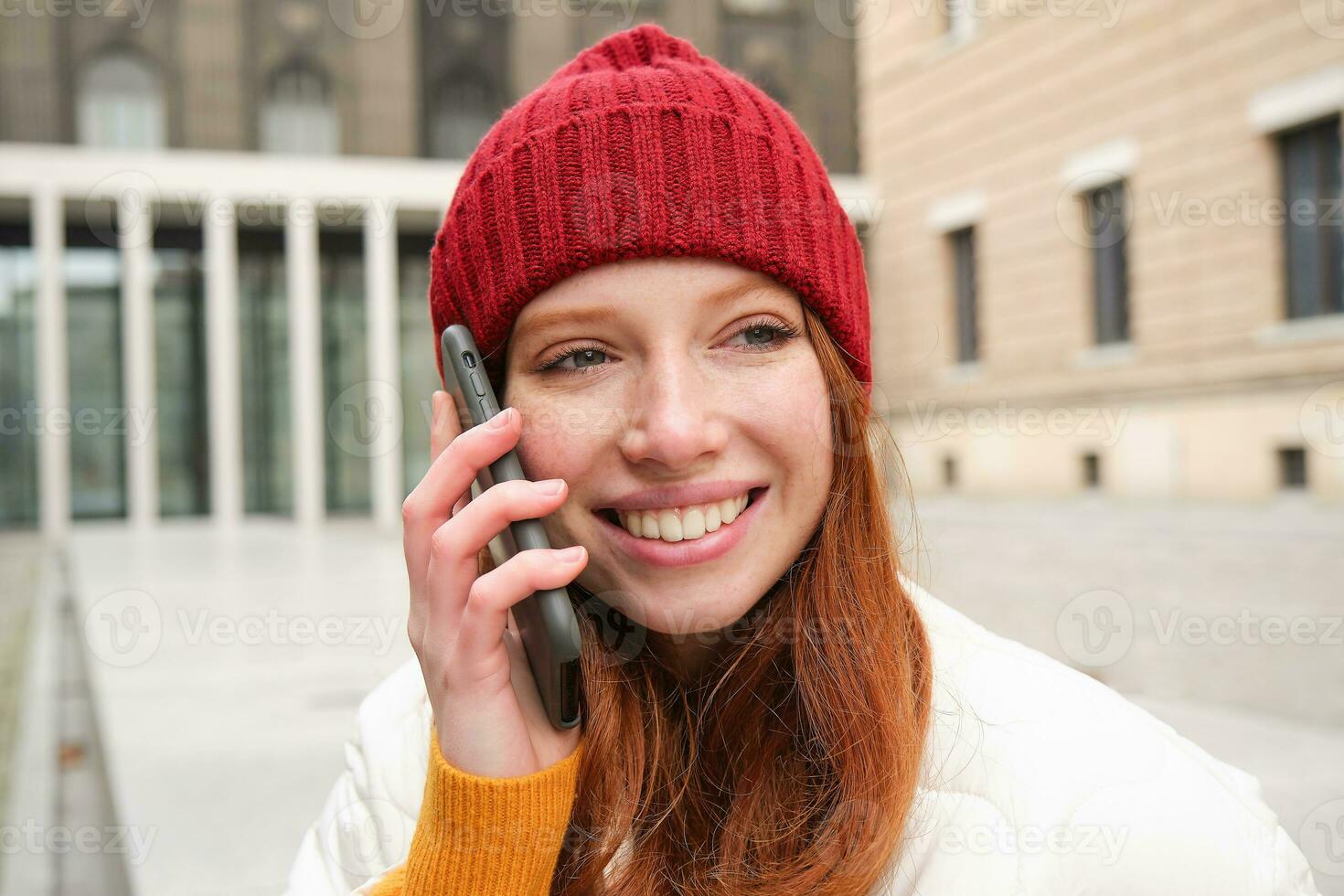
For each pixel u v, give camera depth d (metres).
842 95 20.97
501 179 0.93
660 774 0.95
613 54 1.10
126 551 11.91
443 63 21.19
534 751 0.87
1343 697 3.76
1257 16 11.90
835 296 0.95
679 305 0.88
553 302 0.89
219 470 17.58
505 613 0.83
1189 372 12.82
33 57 19.00
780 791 0.92
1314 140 11.92
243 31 20.02
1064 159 13.88
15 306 17.84
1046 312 14.18
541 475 0.91
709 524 0.88
